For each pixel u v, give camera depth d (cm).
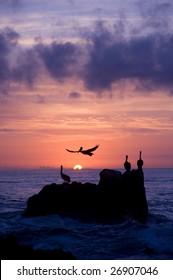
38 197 3825
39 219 3634
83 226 3466
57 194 3797
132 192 3738
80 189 3800
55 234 2956
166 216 4156
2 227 3375
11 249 2275
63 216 3697
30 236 2919
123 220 3612
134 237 2820
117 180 3781
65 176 3931
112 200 3709
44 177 19900
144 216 3700
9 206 5106
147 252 2505
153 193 7681
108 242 2762
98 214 3675
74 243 2753
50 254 2253
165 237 2741
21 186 10819
